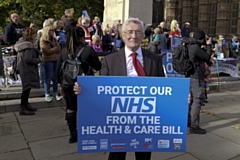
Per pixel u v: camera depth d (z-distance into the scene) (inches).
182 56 180.4
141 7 377.4
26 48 206.2
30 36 208.7
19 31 276.4
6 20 949.2
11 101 237.8
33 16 901.2
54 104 244.2
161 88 88.9
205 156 150.3
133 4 371.6
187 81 88.7
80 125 88.5
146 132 90.9
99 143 90.1
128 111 89.5
